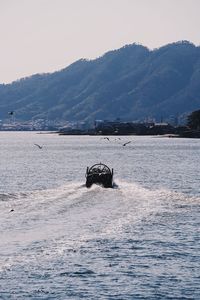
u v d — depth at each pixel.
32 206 84.31
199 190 125.00
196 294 48.16
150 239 65.06
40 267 53.12
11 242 60.56
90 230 67.75
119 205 87.19
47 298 46.62
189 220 77.00
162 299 47.03
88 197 95.44
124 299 46.84
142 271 53.56
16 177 158.38
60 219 73.81
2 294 47.16
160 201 93.44
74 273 52.16
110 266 54.56
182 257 58.34
